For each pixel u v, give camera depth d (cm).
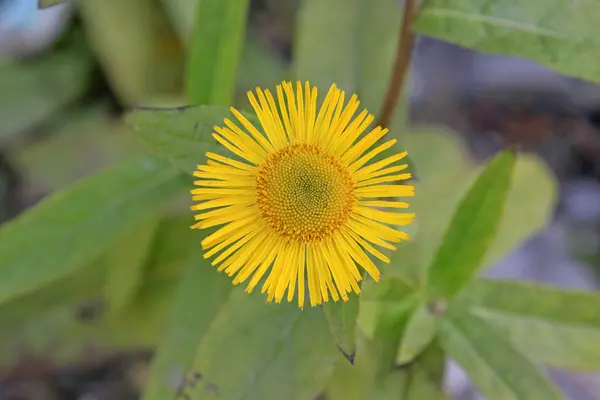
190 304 22
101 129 29
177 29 26
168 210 26
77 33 29
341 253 18
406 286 21
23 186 30
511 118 33
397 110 24
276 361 19
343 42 24
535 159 28
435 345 22
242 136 18
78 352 27
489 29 20
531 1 20
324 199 18
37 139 29
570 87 32
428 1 20
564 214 32
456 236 20
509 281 22
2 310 26
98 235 21
